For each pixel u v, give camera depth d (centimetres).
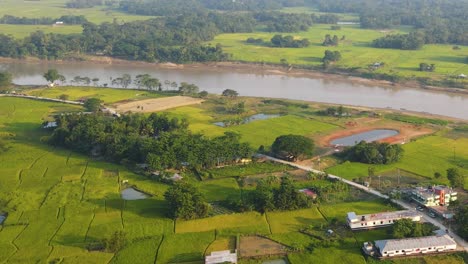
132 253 13012
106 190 16638
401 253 12800
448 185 16925
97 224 14475
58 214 15062
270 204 15038
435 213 14788
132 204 15688
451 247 12950
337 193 16350
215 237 13762
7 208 15475
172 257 12825
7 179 17612
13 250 13175
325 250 13100
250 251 13075
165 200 15975
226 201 15775
